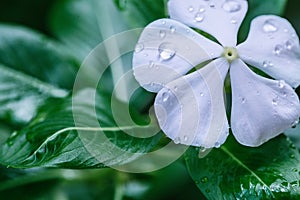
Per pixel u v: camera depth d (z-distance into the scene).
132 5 0.28
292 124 0.25
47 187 0.29
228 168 0.25
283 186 0.25
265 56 0.25
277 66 0.25
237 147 0.26
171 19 0.25
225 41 0.25
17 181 0.29
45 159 0.24
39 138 0.25
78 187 0.29
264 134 0.25
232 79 0.25
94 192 0.29
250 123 0.25
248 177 0.25
